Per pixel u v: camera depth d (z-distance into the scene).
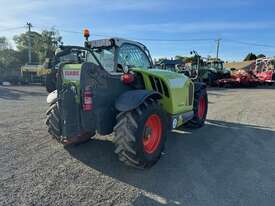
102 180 3.55
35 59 45.62
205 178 3.70
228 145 5.16
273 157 4.54
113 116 4.08
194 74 7.32
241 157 4.52
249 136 5.81
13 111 8.56
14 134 5.56
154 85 4.55
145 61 5.35
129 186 3.41
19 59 51.88
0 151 4.52
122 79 4.03
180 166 4.10
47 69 4.78
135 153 3.72
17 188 3.27
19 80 25.41
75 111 3.93
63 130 4.09
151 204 3.00
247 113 8.58
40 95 14.50
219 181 3.61
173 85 4.80
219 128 6.52
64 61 4.27
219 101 11.75
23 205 2.90
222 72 24.48
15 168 3.85
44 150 4.62
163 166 4.09
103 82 3.95
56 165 3.99
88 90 3.78
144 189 3.34
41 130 5.90
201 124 6.57
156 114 4.04
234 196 3.22
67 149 4.67
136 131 3.70
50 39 43.75
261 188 3.43
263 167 4.11
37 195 3.11
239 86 23.03
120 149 3.75
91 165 4.02
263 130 6.34
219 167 4.08
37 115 7.80
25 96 13.91
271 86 25.39
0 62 48.72
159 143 4.16
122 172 3.81
